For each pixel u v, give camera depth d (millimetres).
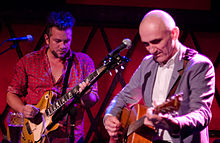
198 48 3969
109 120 2275
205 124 1812
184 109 1962
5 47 3939
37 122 2818
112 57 2240
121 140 2252
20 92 3068
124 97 2434
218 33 4016
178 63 2016
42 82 2955
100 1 3961
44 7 3928
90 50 4008
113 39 4012
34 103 2943
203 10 3969
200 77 1904
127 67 4004
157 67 2172
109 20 3955
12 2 3908
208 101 1876
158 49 1906
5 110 3959
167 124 1672
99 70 2408
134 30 4016
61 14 2816
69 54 3006
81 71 2992
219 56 3992
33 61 3004
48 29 2836
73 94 2598
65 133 2814
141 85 2279
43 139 2775
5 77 3963
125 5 3965
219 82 4008
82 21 3965
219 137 3994
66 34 2768
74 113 2516
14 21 3930
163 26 1875
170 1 3963
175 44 2008
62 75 2961
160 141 2035
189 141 1961
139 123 2088
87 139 3951
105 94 3996
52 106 2744
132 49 3990
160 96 2123
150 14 1953
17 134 2850
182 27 3973
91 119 3965
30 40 2924
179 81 2010
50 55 3008
